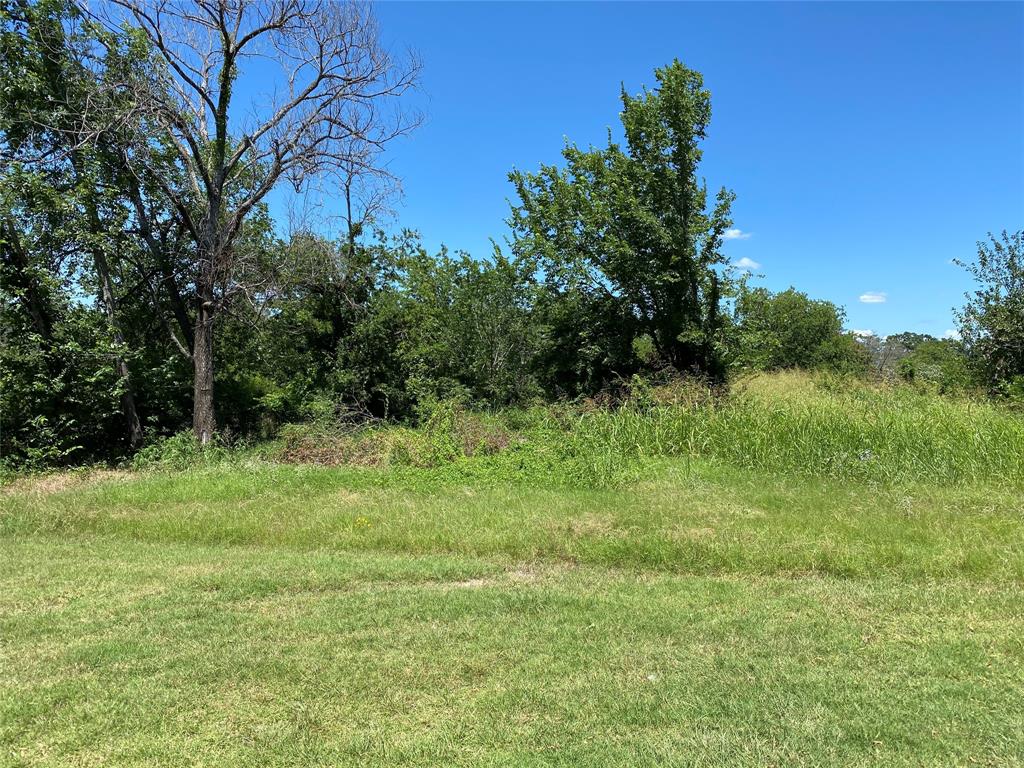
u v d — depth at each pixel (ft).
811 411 35.78
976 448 29.89
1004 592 15.84
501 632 14.12
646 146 60.64
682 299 59.16
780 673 11.98
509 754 9.55
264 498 28.40
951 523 21.13
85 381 46.26
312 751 9.69
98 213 48.93
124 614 15.58
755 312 59.41
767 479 28.73
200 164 47.98
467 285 66.59
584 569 18.98
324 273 59.21
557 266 62.44
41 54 45.88
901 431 31.86
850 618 14.53
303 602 16.34
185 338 58.90
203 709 11.00
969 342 56.90
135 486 30.68
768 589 16.62
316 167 49.32
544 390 63.82
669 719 10.45
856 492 25.86
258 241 58.59
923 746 9.58
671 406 40.70
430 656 12.94
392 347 61.05
